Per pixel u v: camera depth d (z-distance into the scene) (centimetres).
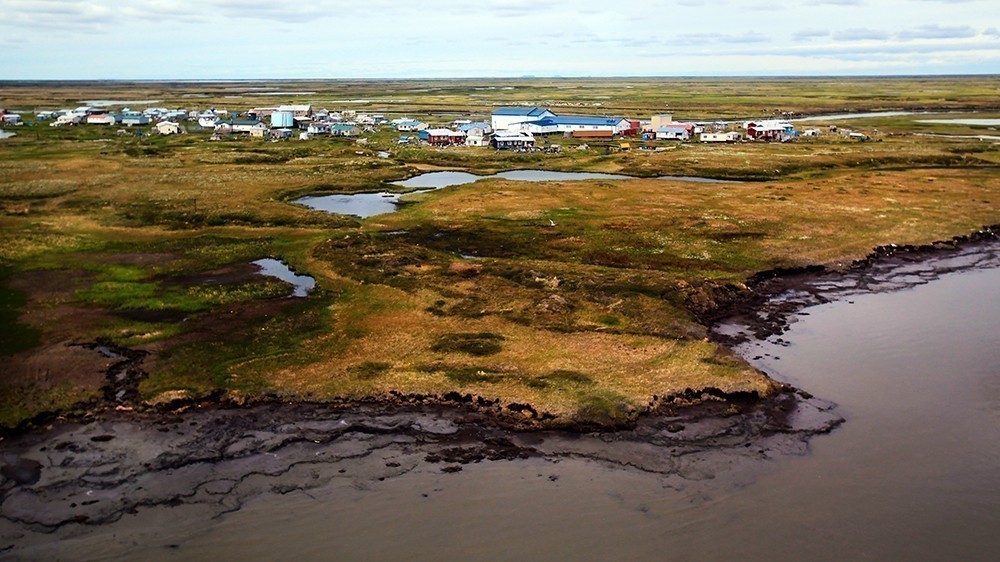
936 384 4275
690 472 3334
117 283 5856
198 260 6650
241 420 3719
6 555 2753
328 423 3703
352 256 6575
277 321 5034
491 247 7231
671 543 2881
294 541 2881
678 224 8019
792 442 3591
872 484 3256
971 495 3184
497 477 3294
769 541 2892
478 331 4847
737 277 6247
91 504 3059
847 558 2805
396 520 3011
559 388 3981
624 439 3578
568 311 5212
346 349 4538
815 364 4550
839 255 6956
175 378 4112
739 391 4028
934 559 2802
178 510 3041
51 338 4669
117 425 3650
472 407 3847
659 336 4778
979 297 5928
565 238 7475
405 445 3528
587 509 3081
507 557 2817
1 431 3559
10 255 6619
